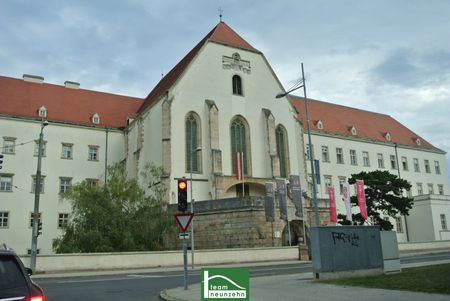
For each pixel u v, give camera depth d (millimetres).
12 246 52438
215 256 38344
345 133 78312
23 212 54188
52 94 64000
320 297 15031
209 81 57062
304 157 62438
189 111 54562
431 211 72562
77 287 21219
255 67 61500
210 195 52500
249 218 42375
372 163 80000
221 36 61031
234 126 57844
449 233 73625
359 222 57500
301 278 21797
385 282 17719
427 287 15516
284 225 44906
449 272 18641
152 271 32625
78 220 39844
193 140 54312
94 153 61719
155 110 56500
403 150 85688
